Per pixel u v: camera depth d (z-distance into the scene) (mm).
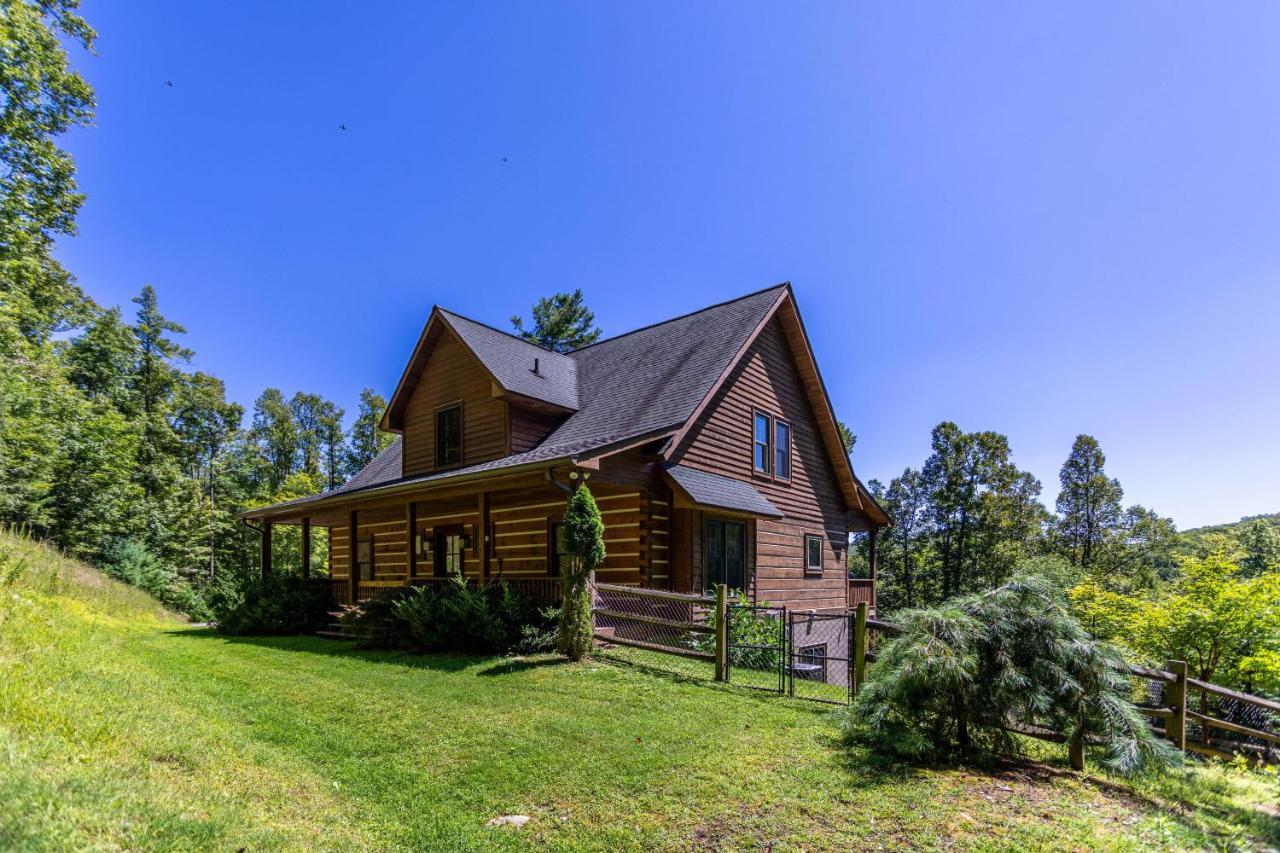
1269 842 3996
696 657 8539
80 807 2975
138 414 31500
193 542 30250
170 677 7516
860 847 3615
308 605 14086
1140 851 3584
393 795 4289
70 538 21844
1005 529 35062
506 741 5465
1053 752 5727
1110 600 14727
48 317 23594
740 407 14055
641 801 4250
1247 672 11109
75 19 17953
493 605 10203
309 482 39188
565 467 9430
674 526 11836
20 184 17703
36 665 5383
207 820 3227
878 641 7258
